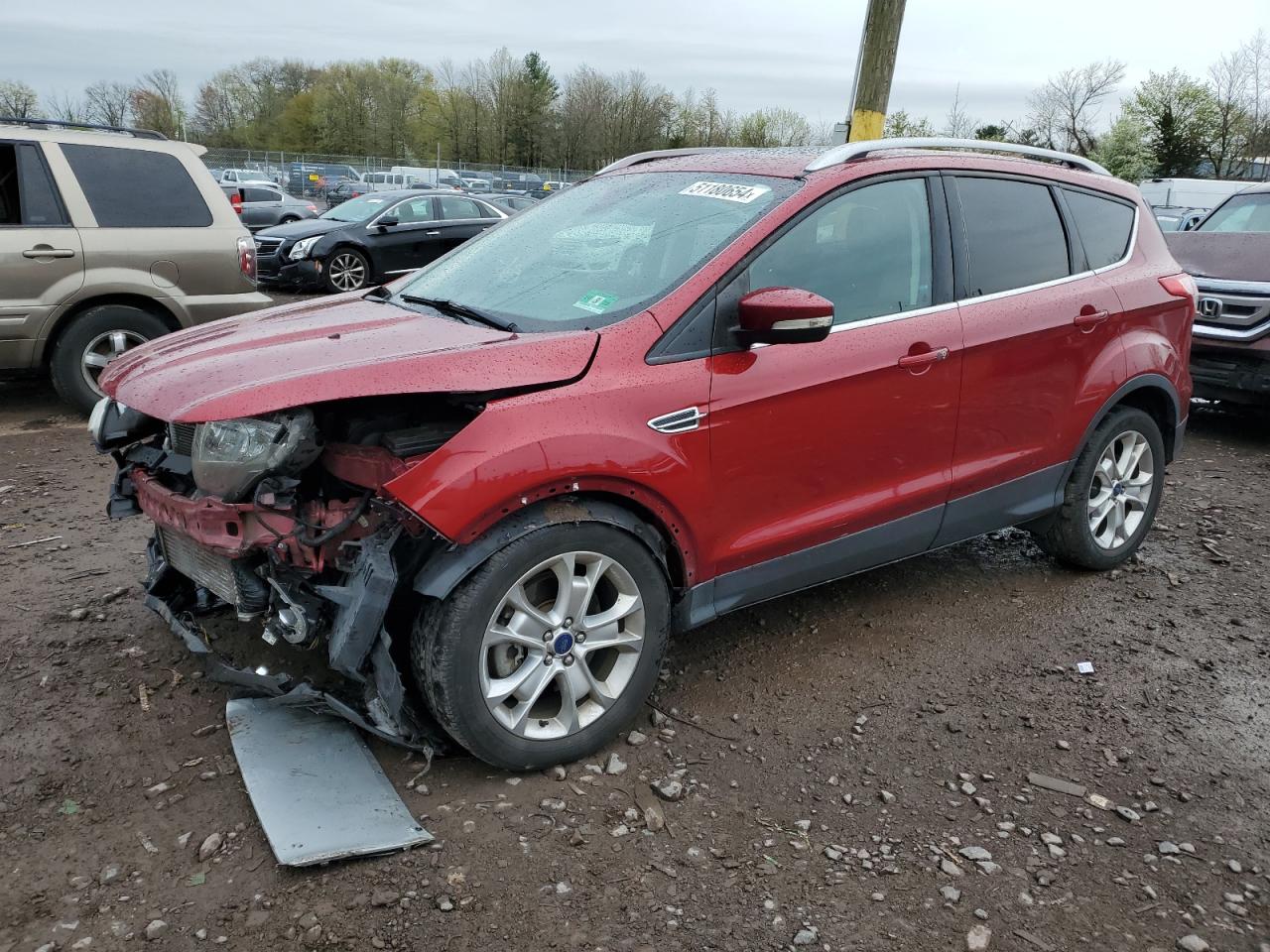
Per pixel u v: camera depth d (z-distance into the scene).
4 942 2.32
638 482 2.99
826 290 3.45
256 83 82.00
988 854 2.74
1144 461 4.70
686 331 3.14
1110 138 50.31
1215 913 2.56
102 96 70.69
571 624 2.99
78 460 6.13
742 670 3.73
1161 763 3.22
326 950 2.33
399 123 72.25
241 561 2.88
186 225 7.12
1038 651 3.97
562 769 3.05
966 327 3.77
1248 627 4.23
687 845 2.75
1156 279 4.55
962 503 3.94
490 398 2.87
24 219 6.59
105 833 2.70
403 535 2.86
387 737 2.88
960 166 3.92
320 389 2.72
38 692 3.37
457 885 2.55
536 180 49.81
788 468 3.36
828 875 2.65
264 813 2.71
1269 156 44.22
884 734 3.34
